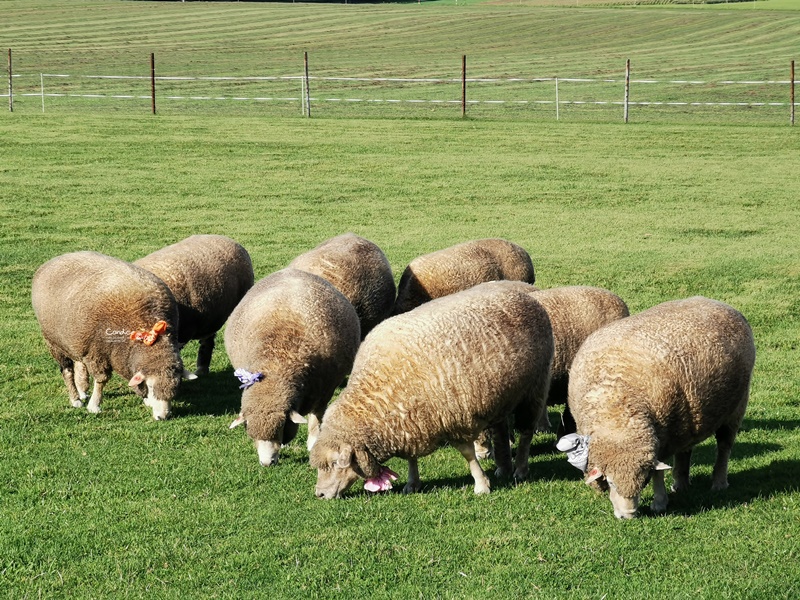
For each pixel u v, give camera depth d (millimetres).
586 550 7312
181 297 12055
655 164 28188
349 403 8219
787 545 7359
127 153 28797
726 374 8016
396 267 17688
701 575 6914
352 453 8125
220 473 9008
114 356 10719
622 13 89438
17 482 8773
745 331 8375
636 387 7758
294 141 31141
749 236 20703
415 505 8211
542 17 87750
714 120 37500
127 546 7516
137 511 8156
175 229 20703
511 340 8320
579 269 17984
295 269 11016
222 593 6789
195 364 12914
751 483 8742
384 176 26625
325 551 7352
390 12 94062
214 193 24375
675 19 84500
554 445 10023
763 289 16656
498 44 73375
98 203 22953
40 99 43562
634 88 50125
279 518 7973
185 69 58781
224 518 7984
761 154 29531
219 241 12977
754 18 83750
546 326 8773
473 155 29422
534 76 55750
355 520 7914
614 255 19062
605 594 6680
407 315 8547
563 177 26578
